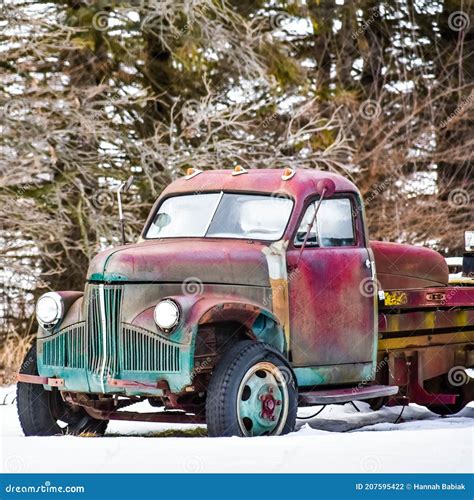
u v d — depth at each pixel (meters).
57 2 33.19
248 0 38.06
